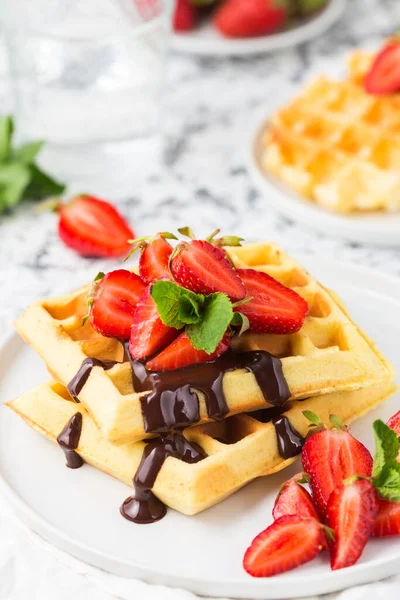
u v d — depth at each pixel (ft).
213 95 3.21
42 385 2.05
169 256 1.98
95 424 1.94
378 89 2.74
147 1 2.74
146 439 1.96
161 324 1.93
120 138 2.83
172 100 3.18
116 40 2.74
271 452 1.96
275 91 3.21
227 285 1.93
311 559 1.85
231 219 2.75
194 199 2.82
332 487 1.89
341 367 2.00
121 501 1.96
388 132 2.69
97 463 1.97
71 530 1.91
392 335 2.23
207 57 3.44
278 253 2.19
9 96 3.10
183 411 1.92
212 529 1.92
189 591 1.85
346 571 1.83
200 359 1.94
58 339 2.03
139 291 1.99
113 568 1.87
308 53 3.44
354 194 2.65
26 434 2.06
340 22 3.65
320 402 2.01
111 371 1.96
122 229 2.63
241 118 3.09
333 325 2.07
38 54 2.76
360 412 2.05
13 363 2.19
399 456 1.90
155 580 1.86
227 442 2.00
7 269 2.61
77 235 2.61
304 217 2.66
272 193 2.70
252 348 1.99
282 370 1.97
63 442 1.98
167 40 2.82
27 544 1.95
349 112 2.77
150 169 2.90
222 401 1.93
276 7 3.19
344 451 1.91
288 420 1.98
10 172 2.68
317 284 2.14
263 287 1.99
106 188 2.86
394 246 2.65
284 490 1.91
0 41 3.27
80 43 2.73
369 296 2.32
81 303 2.12
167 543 1.90
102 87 2.79
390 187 2.62
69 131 2.82
